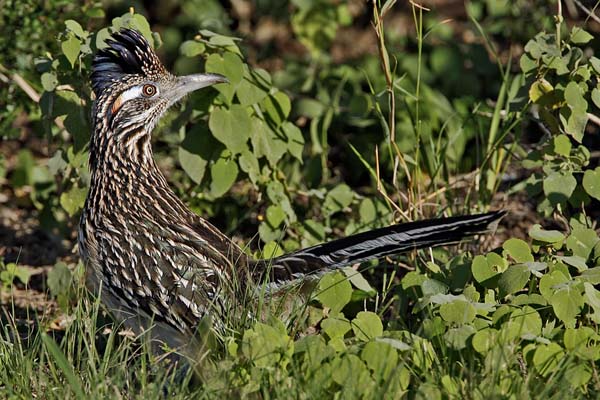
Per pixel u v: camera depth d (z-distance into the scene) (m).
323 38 15.41
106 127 9.95
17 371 8.84
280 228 11.57
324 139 13.25
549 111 10.63
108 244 9.55
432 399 7.84
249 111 11.24
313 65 15.22
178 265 9.34
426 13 15.46
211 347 8.80
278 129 11.48
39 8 13.05
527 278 9.17
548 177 10.32
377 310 10.18
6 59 13.12
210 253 9.43
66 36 10.88
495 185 12.02
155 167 10.20
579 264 9.37
